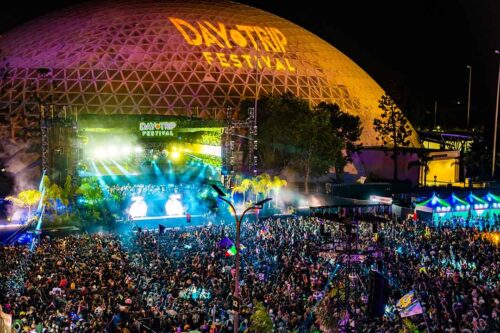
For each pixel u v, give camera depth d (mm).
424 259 40094
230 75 99562
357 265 33719
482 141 109812
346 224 30625
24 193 63031
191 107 93438
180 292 33344
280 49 109875
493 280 35062
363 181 91250
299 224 55406
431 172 101250
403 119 97312
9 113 89312
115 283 34969
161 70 97188
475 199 65500
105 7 114000
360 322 27422
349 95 108312
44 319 29016
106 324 28312
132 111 92000
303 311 30062
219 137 78000
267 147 83688
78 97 92250
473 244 44844
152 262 40594
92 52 98812
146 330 27547
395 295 31812
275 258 41531
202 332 28219
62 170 68875
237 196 78875
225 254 42844
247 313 30297
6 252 44469
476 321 25922
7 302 32312
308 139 81125
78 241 48438
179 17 108938
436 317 28000
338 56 118500
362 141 104188
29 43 103125
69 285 35000
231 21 111750
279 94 98562
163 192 72500
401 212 65562
